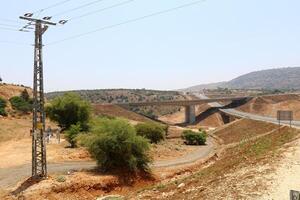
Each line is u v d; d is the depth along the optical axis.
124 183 42.94
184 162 57.72
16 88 137.88
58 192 37.59
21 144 70.25
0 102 110.19
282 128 56.22
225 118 189.12
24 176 42.81
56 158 54.28
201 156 65.44
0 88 129.38
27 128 91.69
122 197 34.19
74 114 86.06
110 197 35.19
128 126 47.12
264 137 55.47
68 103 85.81
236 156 41.50
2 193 36.75
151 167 52.31
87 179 40.84
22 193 36.22
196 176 35.31
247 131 96.06
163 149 70.62
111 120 48.22
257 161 31.03
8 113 108.81
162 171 50.47
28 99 125.81
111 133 45.50
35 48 36.69
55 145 66.75
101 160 45.50
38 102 38.78
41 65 37.25
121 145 45.00
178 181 35.19
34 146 39.34
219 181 27.44
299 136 41.59
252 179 25.30
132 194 34.94
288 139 42.47
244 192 22.97
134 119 159.38
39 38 36.53
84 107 86.81
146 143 47.44
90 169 47.03
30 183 38.69
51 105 86.12
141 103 175.25
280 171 26.14
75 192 38.50
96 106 162.62
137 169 46.56
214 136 112.56
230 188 24.42
